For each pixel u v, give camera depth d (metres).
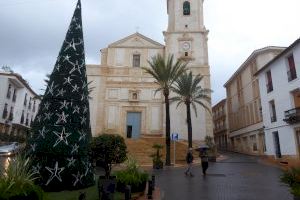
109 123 37.84
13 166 6.47
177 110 37.38
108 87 39.25
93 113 37.66
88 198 8.48
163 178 15.27
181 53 39.94
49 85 11.30
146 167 22.22
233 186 12.39
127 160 11.41
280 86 24.88
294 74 23.22
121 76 39.59
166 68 26.36
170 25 41.97
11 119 40.50
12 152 17.16
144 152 28.22
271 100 26.52
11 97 40.34
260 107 33.50
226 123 51.81
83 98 11.47
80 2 12.88
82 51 12.13
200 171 18.72
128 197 8.07
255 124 35.00
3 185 5.71
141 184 10.23
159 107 38.31
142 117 38.06
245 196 10.12
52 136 10.27
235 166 21.88
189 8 42.31
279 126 24.94
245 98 39.31
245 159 28.53
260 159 28.12
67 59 11.61
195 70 39.00
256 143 34.94
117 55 40.62
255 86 35.03
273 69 26.09
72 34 12.13
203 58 39.62
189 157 16.97
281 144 24.53
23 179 6.13
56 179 9.75
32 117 50.34
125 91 39.09
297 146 22.41
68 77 11.33
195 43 40.34
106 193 7.71
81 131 10.84
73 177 10.00
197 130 36.41
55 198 8.39
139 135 37.72
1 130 37.50
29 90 46.59
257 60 33.97
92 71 39.59
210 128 36.25
